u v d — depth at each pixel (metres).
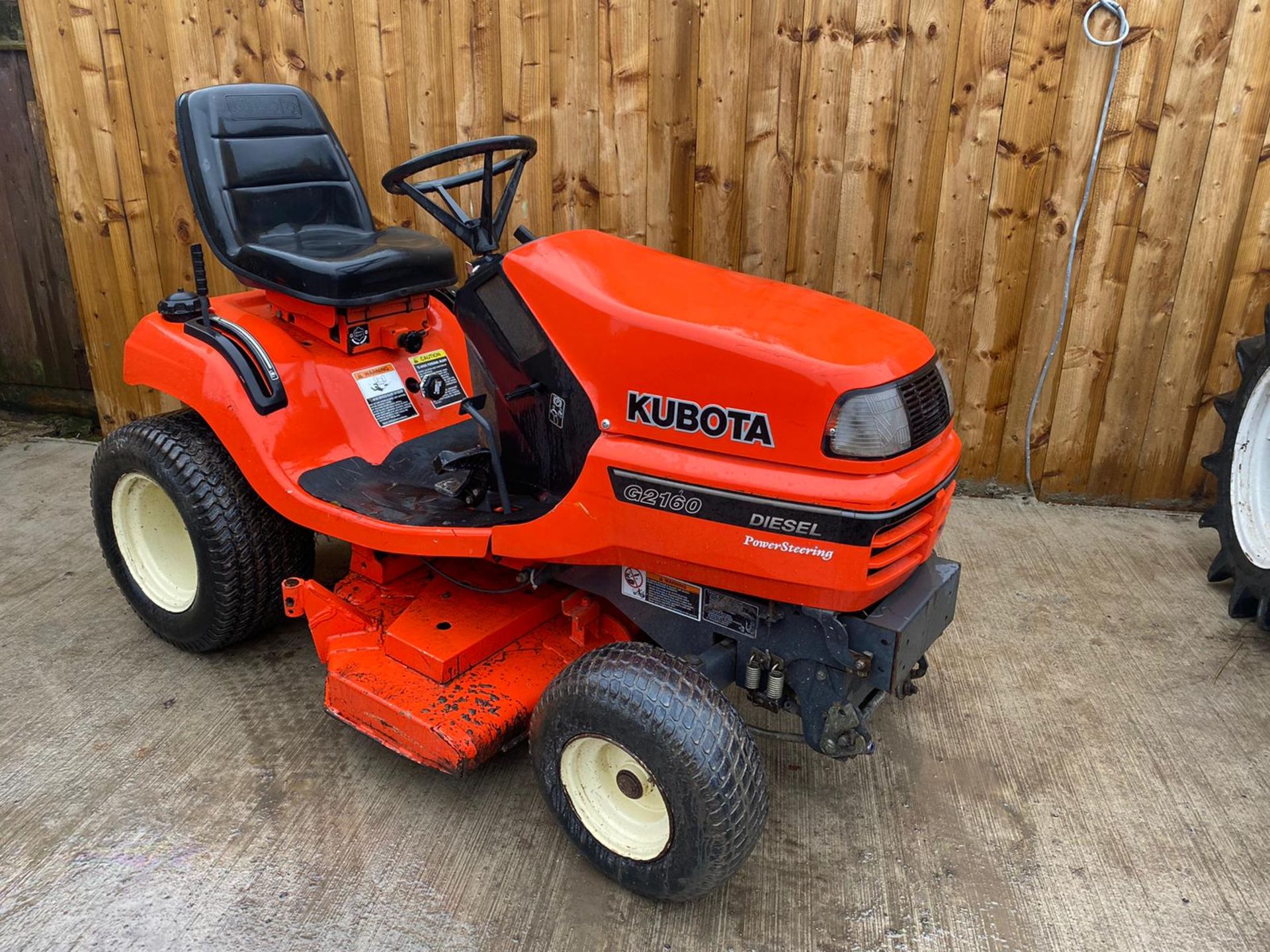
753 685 2.13
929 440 1.94
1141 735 2.68
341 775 2.47
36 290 4.55
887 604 2.03
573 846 2.19
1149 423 3.90
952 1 3.41
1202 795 2.46
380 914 2.06
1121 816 2.39
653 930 2.05
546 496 2.34
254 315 2.79
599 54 3.65
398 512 2.43
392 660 2.45
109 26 3.88
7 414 4.86
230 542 2.65
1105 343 3.81
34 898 2.07
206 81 3.93
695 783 1.86
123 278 4.29
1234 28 3.32
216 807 2.35
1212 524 3.42
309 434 2.64
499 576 2.67
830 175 3.70
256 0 3.79
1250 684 2.91
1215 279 3.65
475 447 2.62
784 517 1.85
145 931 2.00
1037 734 2.68
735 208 3.79
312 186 2.99
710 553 1.95
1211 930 2.07
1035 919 2.10
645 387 1.97
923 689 2.86
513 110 3.79
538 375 2.19
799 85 3.58
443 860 2.21
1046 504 4.08
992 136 3.57
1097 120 3.50
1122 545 3.72
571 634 2.50
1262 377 3.18
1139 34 3.37
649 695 1.91
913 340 2.03
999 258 3.74
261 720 2.66
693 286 2.15
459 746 2.17
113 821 2.29
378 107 3.89
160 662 2.90
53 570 3.41
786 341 1.87
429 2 3.68
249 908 2.06
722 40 3.56
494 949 1.99
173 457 2.64
